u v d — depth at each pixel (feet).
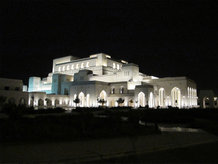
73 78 286.66
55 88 269.64
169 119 92.27
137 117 69.05
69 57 316.81
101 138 49.11
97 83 213.05
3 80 184.55
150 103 199.52
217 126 72.69
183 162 32.65
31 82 326.44
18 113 68.69
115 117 70.18
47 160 31.48
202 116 105.29
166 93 216.33
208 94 272.10
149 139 49.73
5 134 43.11
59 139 45.70
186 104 203.62
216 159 34.45
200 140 50.65
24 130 46.06
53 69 335.67
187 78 211.00
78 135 49.19
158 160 33.58
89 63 282.77
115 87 229.25
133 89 218.79
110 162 32.37
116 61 296.92
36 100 220.43
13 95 180.14
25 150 35.99
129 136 52.49
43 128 48.98
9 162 29.66
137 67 246.47
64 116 70.59
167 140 49.16
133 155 36.58
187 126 80.02
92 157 34.63
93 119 64.64
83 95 223.10
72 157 33.53
